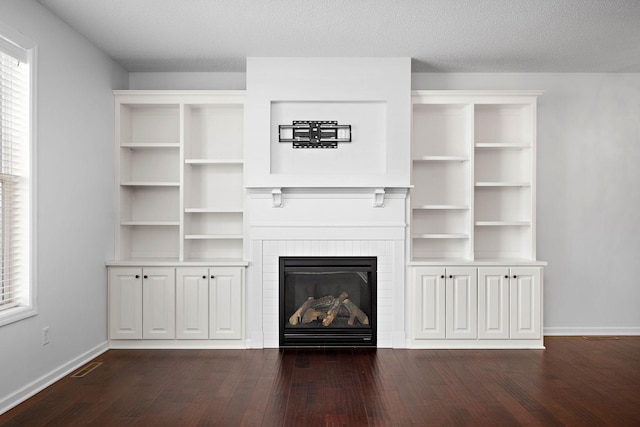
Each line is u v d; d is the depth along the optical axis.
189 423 3.28
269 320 5.19
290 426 3.23
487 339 5.17
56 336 4.13
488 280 5.17
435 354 4.94
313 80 5.14
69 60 4.32
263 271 5.20
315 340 5.17
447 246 5.68
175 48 4.88
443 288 5.15
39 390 3.86
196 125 5.64
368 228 5.19
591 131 5.75
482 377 4.22
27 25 3.70
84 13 4.05
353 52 4.99
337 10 3.99
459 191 5.64
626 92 5.71
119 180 5.27
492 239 5.70
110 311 5.12
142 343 5.14
